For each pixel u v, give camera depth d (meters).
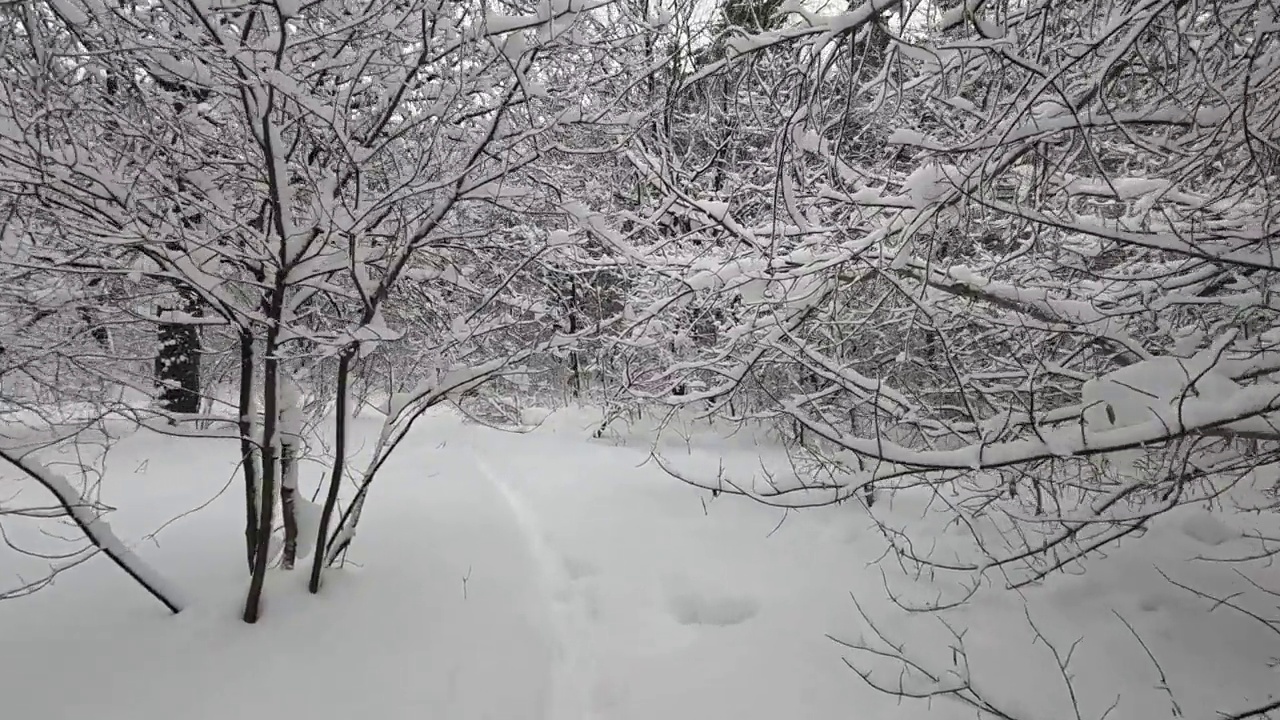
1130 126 3.34
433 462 7.71
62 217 2.91
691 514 6.08
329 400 5.00
